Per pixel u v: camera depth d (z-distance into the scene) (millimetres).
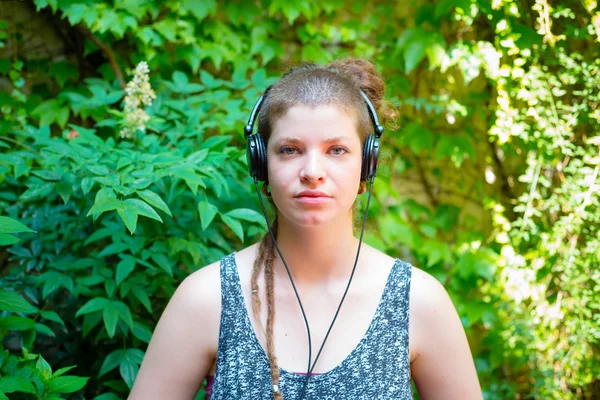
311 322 1120
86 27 2320
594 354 2084
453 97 2473
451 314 1171
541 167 2166
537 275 2148
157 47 2359
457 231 2537
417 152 2432
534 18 2041
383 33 2484
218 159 1689
